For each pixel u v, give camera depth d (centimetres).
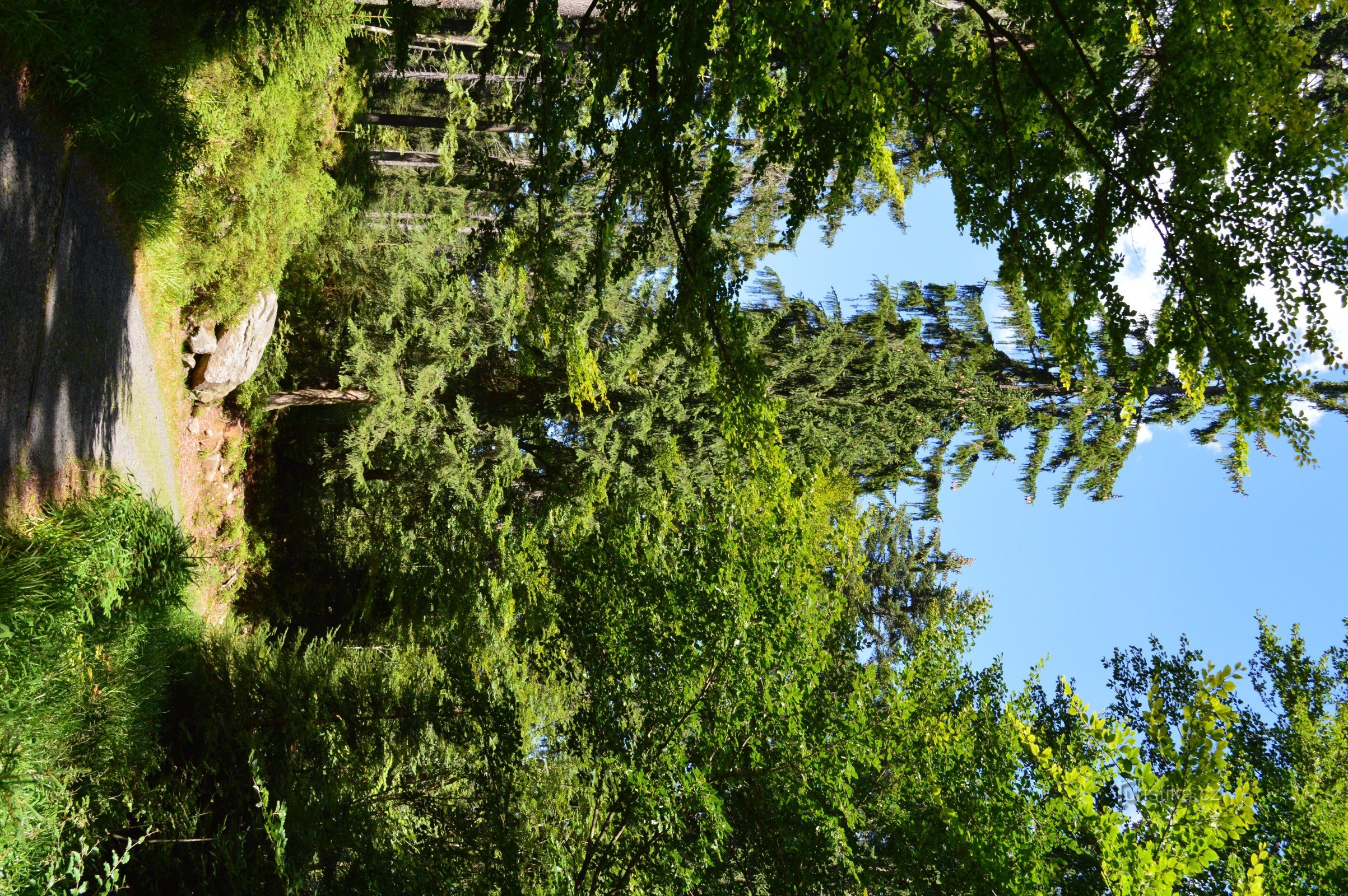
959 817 623
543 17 619
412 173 1847
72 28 599
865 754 682
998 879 573
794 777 667
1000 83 585
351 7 1016
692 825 693
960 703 737
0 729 502
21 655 516
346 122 1294
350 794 805
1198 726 470
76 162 654
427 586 1134
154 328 875
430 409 1416
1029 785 605
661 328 696
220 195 922
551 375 1474
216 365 1053
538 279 777
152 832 693
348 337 1395
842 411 1563
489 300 1435
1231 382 476
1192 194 480
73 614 571
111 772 672
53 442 622
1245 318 462
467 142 1590
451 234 1453
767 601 730
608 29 615
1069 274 568
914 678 757
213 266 944
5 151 554
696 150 689
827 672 773
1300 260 442
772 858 672
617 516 863
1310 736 707
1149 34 509
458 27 1512
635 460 1518
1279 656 781
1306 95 562
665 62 639
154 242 810
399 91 1697
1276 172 446
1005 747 631
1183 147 488
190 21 814
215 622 1198
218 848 738
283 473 1537
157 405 916
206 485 1145
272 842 678
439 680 891
